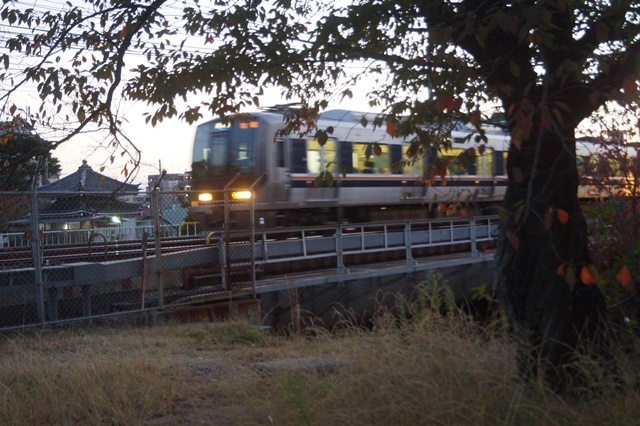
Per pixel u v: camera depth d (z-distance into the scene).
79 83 7.29
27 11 7.25
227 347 9.17
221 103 8.07
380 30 7.61
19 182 7.28
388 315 7.27
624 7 6.46
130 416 5.98
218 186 18.34
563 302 5.71
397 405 5.01
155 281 11.85
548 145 5.77
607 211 7.61
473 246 18.58
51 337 9.35
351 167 19.34
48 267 10.16
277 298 13.31
